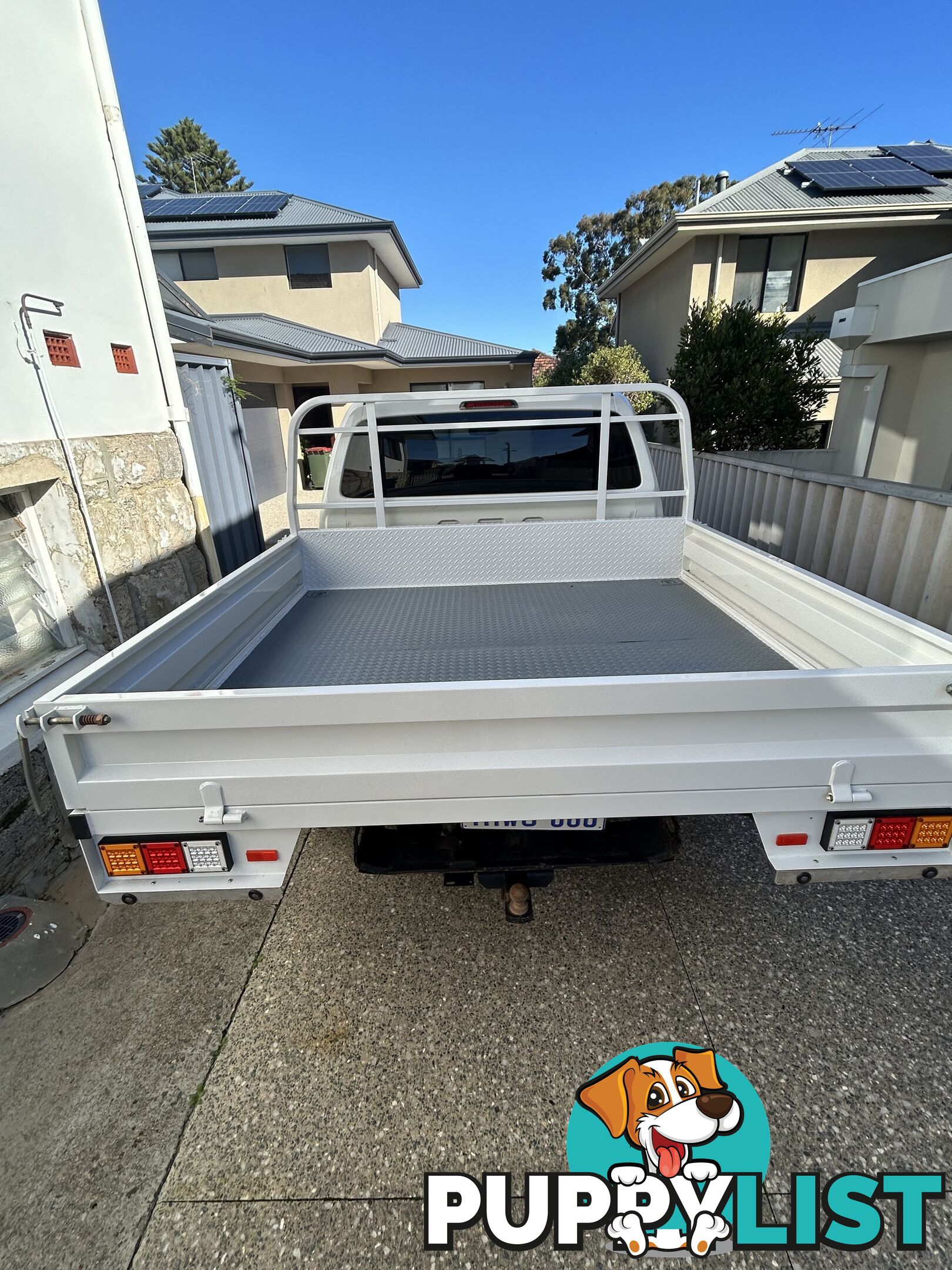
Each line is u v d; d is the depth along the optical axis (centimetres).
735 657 224
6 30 283
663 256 1302
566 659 226
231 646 232
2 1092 174
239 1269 137
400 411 325
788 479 471
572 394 300
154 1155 159
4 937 221
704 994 198
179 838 150
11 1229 145
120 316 372
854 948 214
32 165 299
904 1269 134
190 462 436
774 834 154
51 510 311
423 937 224
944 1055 177
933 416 791
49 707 136
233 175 4162
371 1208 147
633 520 317
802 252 1196
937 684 140
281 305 1508
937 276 676
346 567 324
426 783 146
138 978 211
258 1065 180
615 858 185
